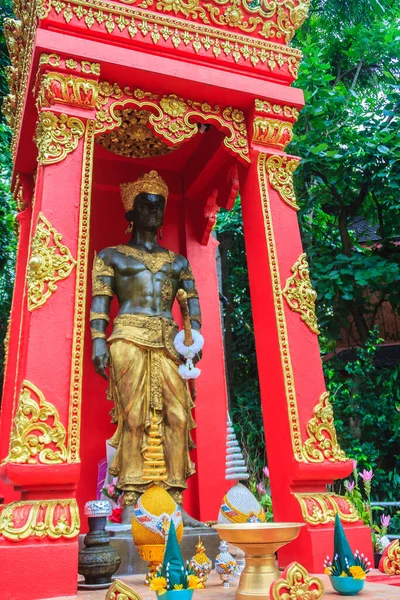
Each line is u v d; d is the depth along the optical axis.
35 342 4.89
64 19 5.76
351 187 13.35
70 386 4.88
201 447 7.62
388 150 11.62
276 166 6.64
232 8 6.67
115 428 7.50
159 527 4.63
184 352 6.10
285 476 5.58
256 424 14.52
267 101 6.61
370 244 13.34
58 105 5.66
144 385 6.39
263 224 6.34
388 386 13.15
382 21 15.35
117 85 6.06
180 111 6.33
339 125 12.48
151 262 6.94
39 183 5.63
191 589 3.65
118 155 8.27
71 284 5.20
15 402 5.12
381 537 6.61
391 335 15.16
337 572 4.25
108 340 6.54
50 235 5.24
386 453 13.16
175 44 6.20
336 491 12.41
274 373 5.96
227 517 5.00
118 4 6.04
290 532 3.90
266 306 6.20
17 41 7.35
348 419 13.54
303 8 7.02
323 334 13.05
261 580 3.90
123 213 8.32
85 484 7.14
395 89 13.05
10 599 4.08
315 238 14.00
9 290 14.80
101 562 4.72
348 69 15.99
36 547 4.27
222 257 16.11
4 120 13.88
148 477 5.20
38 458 4.57
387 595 4.20
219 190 8.28
